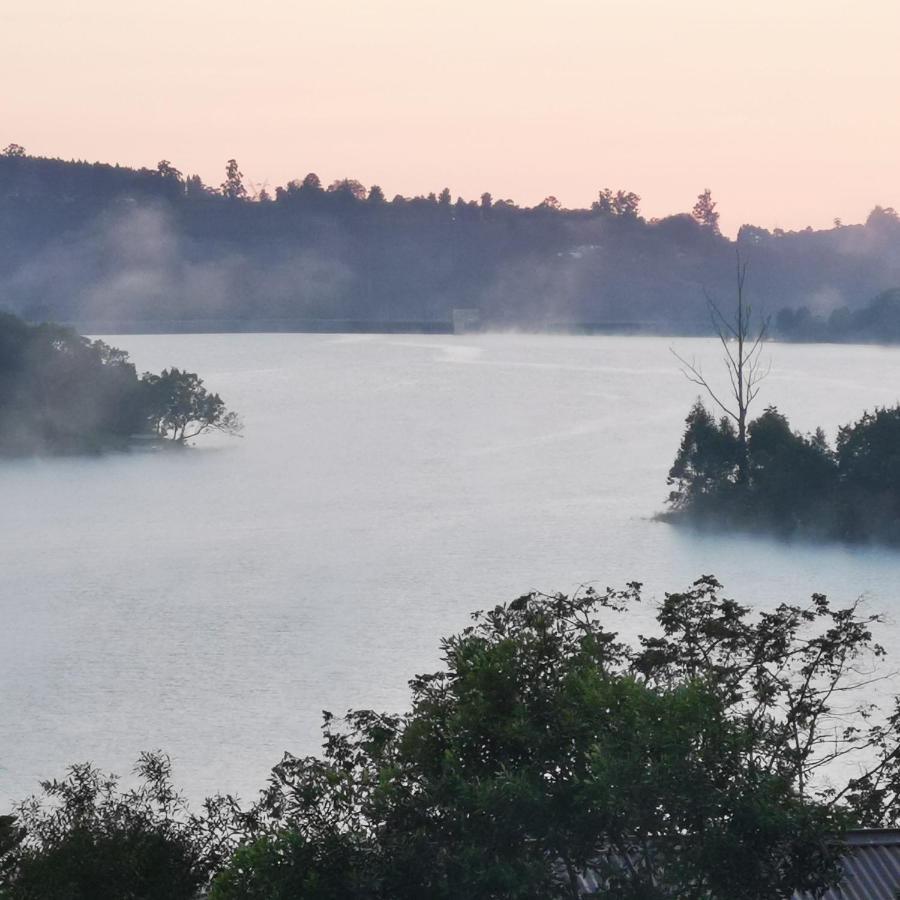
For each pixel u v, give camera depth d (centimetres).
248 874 3522
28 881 4306
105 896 4341
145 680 13025
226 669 13500
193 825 4606
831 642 6128
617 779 3291
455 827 3425
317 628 15600
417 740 3634
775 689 5947
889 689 10562
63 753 10525
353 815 3600
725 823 3400
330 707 11981
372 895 3372
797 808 3409
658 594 17438
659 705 3481
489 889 3347
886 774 6362
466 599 17512
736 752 3462
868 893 4278
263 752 10556
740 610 6003
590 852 3491
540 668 3731
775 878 3431
